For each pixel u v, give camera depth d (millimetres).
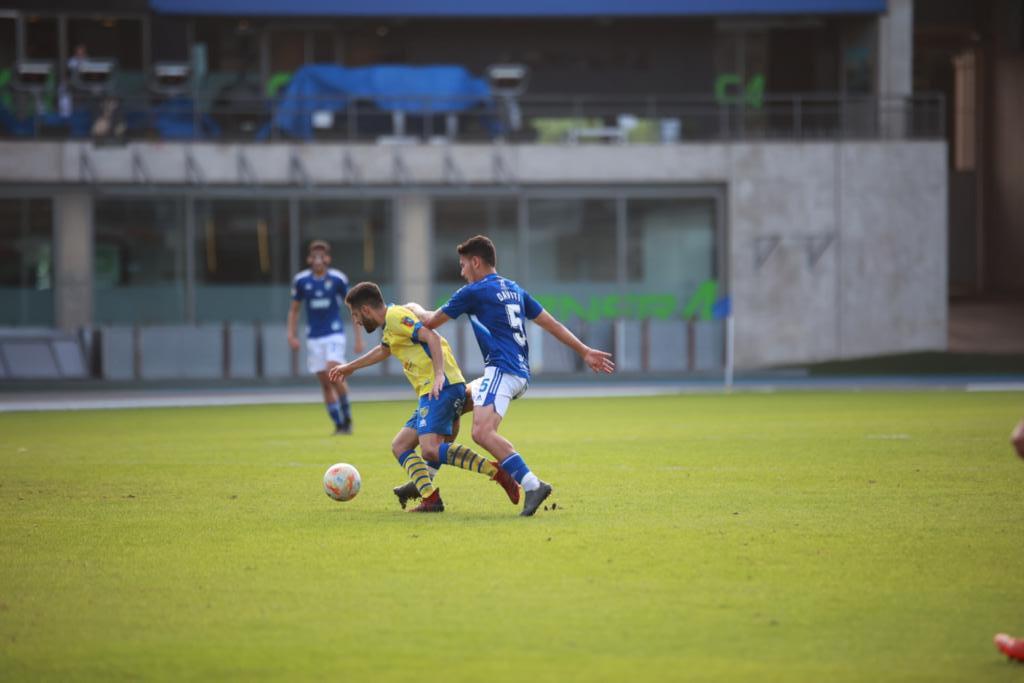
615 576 26344
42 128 123125
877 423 67812
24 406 93000
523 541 30484
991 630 22031
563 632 21938
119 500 38906
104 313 124125
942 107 131125
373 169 126062
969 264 174750
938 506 36250
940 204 130625
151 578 26672
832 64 139125
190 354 120250
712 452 52656
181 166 124125
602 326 126312
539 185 128000
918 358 128125
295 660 20391
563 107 129750
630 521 33500
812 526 32625
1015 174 166750
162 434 66188
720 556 28469
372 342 122750
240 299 125812
